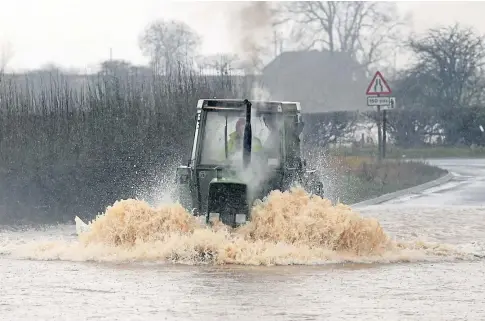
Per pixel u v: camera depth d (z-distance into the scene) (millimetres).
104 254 30766
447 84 138125
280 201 31516
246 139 33312
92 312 21922
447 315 21688
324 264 29828
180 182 34438
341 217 31062
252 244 30375
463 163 98625
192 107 50438
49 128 47750
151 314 21672
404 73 141000
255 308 22422
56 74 61781
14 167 45500
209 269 28641
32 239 36625
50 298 23719
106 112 48812
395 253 31453
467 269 29078
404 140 119750
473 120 120000
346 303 23141
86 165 46438
